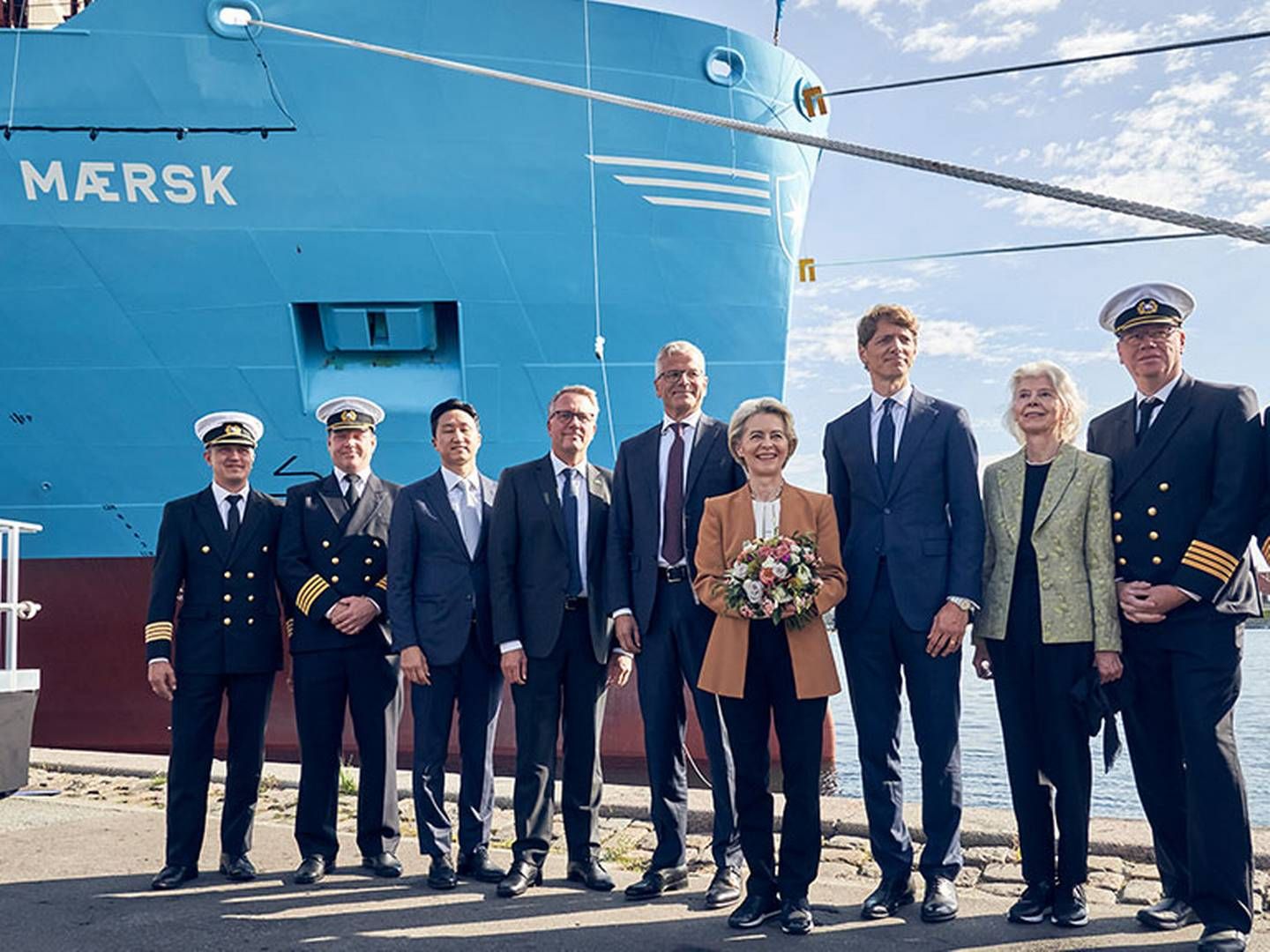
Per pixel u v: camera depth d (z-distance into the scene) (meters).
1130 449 4.15
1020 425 4.24
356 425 5.19
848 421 4.57
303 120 8.88
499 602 4.79
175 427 9.15
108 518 9.25
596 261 9.26
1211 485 3.95
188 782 4.83
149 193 8.84
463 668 5.02
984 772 12.68
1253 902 4.21
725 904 4.34
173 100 8.80
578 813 4.78
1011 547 4.21
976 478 4.30
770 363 9.71
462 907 4.34
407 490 5.06
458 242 9.06
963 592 4.14
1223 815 3.69
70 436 9.12
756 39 9.63
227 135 8.84
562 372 9.34
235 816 4.91
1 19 10.59
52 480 9.19
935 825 4.19
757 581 3.95
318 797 4.93
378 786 4.99
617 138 9.23
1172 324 4.04
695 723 9.11
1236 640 3.84
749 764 4.12
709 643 4.18
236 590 4.99
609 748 9.20
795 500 4.17
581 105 9.17
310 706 4.95
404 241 9.01
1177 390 4.04
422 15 8.95
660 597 4.67
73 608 9.24
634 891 4.47
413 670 4.81
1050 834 4.10
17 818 6.10
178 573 5.02
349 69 8.89
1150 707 4.04
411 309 9.15
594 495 4.95
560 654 4.81
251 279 8.96
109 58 8.77
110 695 9.25
